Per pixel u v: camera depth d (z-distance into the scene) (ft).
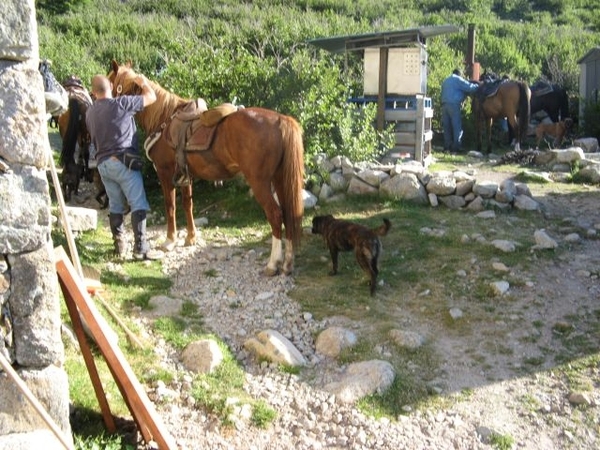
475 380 18.83
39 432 13.08
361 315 21.98
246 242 28.68
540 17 122.42
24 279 13.00
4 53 12.51
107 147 25.61
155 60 75.51
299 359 19.54
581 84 62.44
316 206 31.86
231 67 36.11
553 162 43.14
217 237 29.22
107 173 25.76
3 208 12.68
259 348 19.74
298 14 101.96
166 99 27.22
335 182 32.89
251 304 22.89
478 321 21.56
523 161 45.06
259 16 99.50
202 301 23.04
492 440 16.49
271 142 23.99
